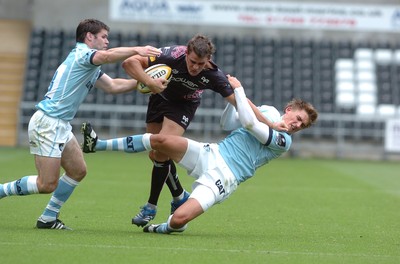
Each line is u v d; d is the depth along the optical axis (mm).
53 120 26906
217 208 37875
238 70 86000
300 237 28969
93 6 90438
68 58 27312
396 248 26781
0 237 25656
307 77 85750
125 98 82750
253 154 27953
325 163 72562
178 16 86438
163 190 45094
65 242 25016
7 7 90625
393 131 76438
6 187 27266
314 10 86812
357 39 90312
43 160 26875
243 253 24312
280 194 45938
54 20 90438
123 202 39156
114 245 24797
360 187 51469
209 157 27484
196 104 29672
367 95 84562
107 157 71000
